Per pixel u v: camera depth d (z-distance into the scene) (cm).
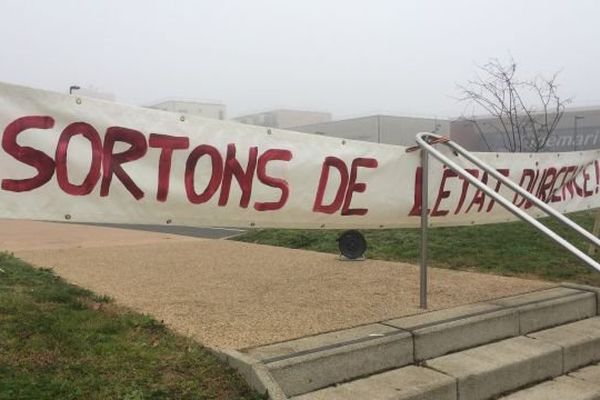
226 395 348
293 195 480
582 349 493
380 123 3734
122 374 357
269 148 463
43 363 364
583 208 782
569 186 754
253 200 459
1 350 378
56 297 518
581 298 570
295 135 479
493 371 421
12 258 754
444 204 582
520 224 1041
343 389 380
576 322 559
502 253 826
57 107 364
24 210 354
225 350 390
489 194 474
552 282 662
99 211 386
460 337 463
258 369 358
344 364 393
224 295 588
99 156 382
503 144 2172
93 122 379
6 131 346
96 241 1166
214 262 827
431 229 1020
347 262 816
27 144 354
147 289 618
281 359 375
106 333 428
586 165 773
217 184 437
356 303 548
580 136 4366
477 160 544
